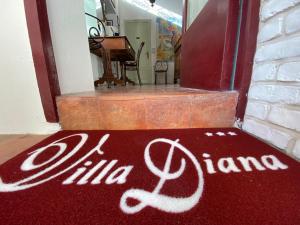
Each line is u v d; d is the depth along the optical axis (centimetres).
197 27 138
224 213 35
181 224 33
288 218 34
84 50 138
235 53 94
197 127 94
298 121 58
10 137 86
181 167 54
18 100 89
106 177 49
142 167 54
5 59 85
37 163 57
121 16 562
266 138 73
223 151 65
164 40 577
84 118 91
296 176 48
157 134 84
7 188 44
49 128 92
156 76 575
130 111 90
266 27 73
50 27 94
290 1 61
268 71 72
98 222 34
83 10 137
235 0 88
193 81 152
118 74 473
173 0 544
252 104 83
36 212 36
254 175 49
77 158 60
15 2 79
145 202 39
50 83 87
